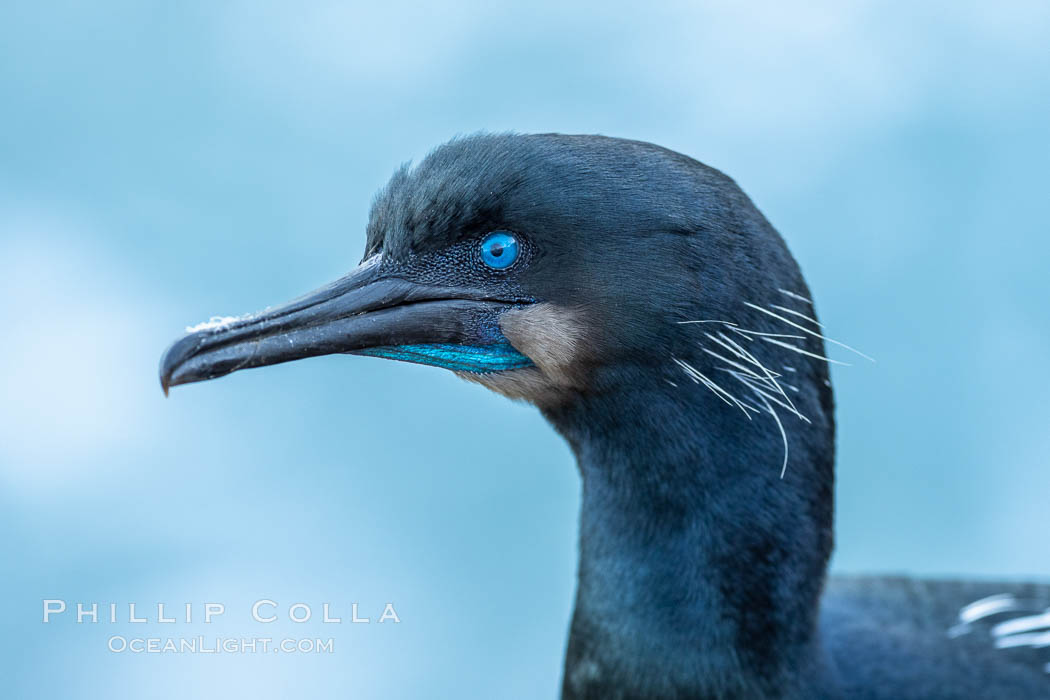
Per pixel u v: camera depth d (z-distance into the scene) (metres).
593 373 2.93
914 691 2.98
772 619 2.94
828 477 2.95
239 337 2.94
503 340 2.94
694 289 2.92
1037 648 3.02
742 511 2.94
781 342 2.93
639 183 2.92
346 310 2.94
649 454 2.94
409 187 2.94
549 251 2.93
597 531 2.95
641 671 2.95
